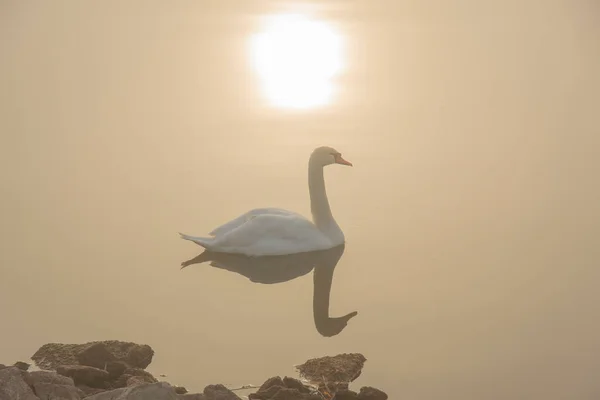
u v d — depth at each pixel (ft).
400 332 38.68
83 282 44.34
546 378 34.27
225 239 47.26
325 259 47.14
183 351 37.29
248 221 48.03
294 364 36.01
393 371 35.04
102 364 34.09
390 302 41.81
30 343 37.52
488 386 33.76
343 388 32.73
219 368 35.65
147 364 35.96
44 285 43.91
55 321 39.93
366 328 39.22
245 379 34.58
